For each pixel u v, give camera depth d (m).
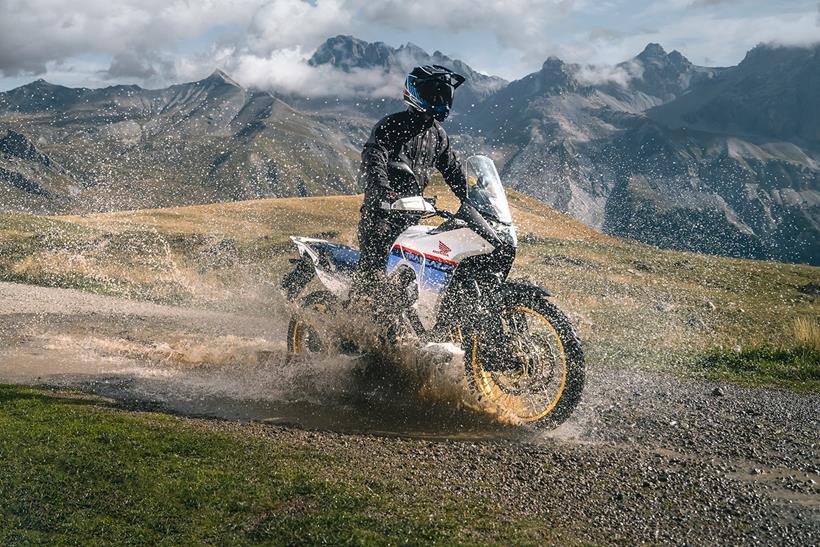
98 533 2.84
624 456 4.69
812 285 32.81
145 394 5.69
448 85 5.92
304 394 5.93
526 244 35.38
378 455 4.30
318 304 6.75
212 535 2.89
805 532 3.58
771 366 8.99
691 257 39.84
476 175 5.77
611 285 24.64
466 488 3.79
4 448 3.63
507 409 5.52
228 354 7.49
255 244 29.56
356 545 2.85
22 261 19.36
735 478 4.38
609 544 3.24
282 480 3.51
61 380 6.12
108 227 33.66
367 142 6.00
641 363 9.16
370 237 5.98
